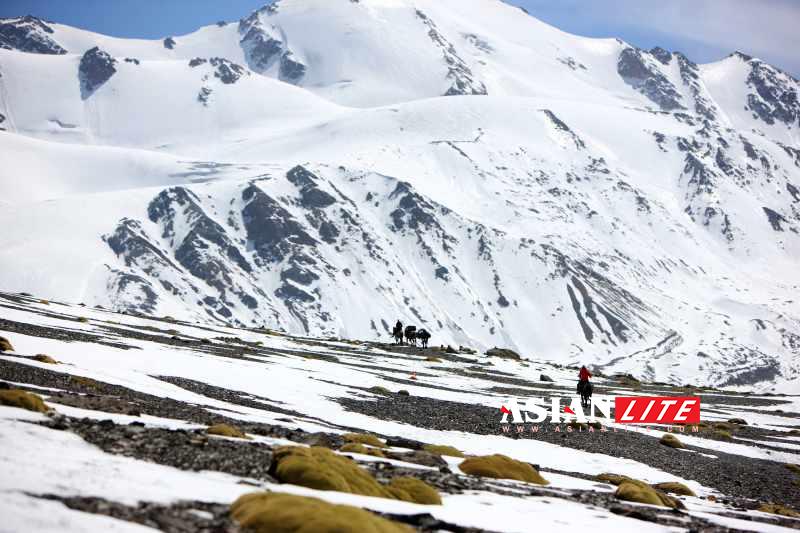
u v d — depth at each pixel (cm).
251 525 2716
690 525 4269
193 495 3047
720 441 10619
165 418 5191
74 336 11106
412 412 9131
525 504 4231
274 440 4956
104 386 6544
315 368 13250
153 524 2612
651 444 9238
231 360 12038
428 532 3256
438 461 5259
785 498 6831
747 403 18238
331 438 5775
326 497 3450
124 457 3553
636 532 3822
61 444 3581
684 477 7262
